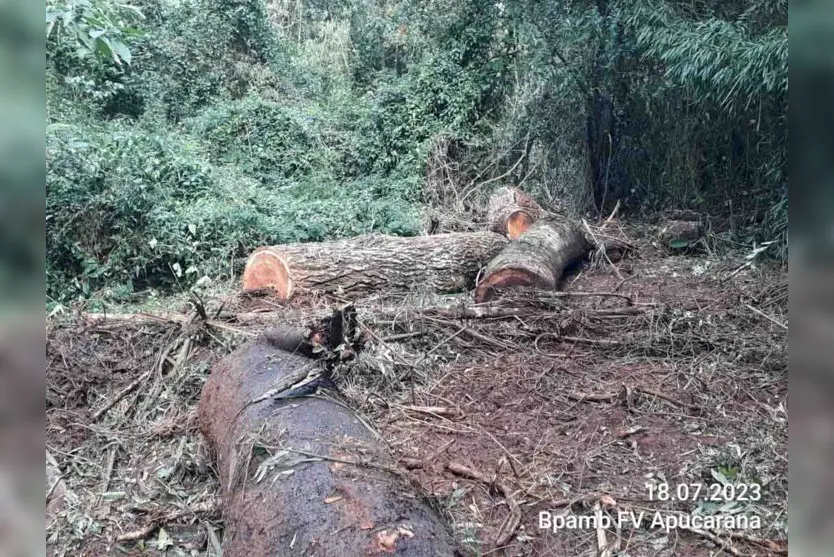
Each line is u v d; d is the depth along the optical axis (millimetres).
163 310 5852
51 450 3355
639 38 7766
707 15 7867
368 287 6004
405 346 4445
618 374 4121
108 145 8086
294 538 1984
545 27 9281
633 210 9539
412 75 11805
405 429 3469
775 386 3883
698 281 6352
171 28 13258
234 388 3027
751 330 4777
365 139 11680
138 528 2816
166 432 3490
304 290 5715
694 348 4465
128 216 7516
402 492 2148
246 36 14172
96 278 7312
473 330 4668
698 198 8531
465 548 2307
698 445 3297
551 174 10375
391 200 10070
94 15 3828
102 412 3691
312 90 14750
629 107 9234
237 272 7516
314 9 17328
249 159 11344
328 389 2951
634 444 3320
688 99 8273
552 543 2600
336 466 2264
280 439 2475
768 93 6887
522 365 4238
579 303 5426
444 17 11227
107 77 11500
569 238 6777
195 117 12258
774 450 3209
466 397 3840
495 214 8406
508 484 2961
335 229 8516
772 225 7062
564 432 3459
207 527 2729
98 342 4375
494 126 11164
